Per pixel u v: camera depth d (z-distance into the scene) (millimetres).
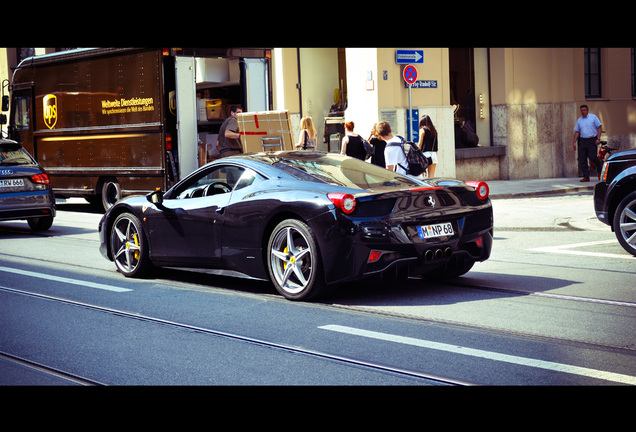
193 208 7840
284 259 7074
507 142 21359
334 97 22812
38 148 17203
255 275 7371
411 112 18375
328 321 6250
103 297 7457
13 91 17969
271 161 7590
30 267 9344
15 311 6875
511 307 6602
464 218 7164
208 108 15359
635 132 24328
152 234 8273
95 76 15453
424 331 5828
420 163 11758
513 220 13070
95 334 5992
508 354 5129
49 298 7434
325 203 6719
